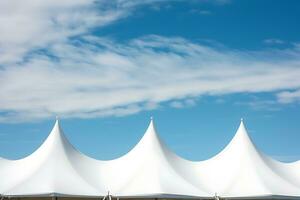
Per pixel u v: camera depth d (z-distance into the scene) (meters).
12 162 32.50
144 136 33.78
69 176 30.36
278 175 33.16
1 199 28.30
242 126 34.84
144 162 32.06
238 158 33.56
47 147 31.98
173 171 31.81
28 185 28.94
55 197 29.89
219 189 32.16
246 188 31.33
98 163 33.53
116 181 32.38
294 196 31.23
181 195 29.95
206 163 34.69
